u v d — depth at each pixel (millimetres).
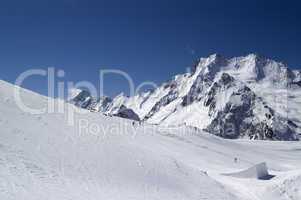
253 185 41625
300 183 37281
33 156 24672
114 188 25125
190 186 32875
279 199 35750
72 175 24391
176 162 39625
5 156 22516
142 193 26219
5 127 28016
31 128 31062
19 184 19375
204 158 68000
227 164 67750
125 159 33031
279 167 86312
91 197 21641
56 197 19594
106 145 35656
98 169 27797
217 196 32656
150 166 33938
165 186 29938
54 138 31031
